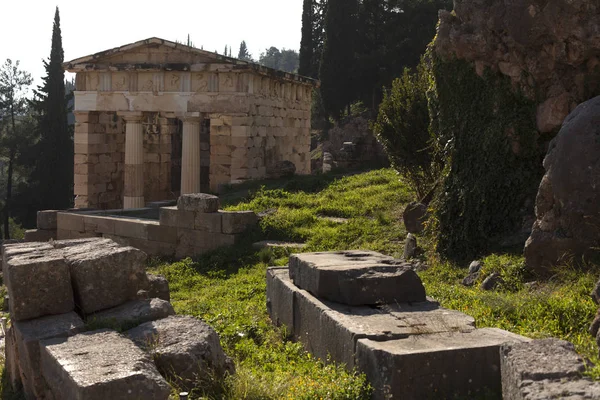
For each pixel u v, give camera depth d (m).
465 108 14.98
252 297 13.84
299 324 9.30
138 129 33.25
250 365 8.55
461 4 14.92
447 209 14.77
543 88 13.70
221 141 36.56
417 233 17.33
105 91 33.31
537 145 13.84
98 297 8.63
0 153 65.81
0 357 11.50
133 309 8.48
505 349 5.60
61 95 60.28
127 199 33.28
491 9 14.12
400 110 20.05
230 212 19.78
